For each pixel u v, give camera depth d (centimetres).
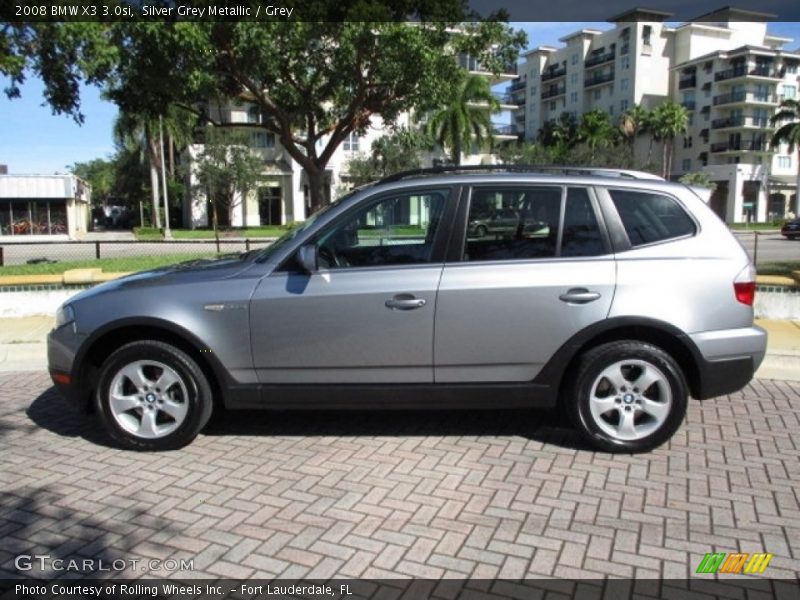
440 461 461
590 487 418
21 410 585
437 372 460
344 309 453
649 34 7381
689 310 448
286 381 468
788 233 3512
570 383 466
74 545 353
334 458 468
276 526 372
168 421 486
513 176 470
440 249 460
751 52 6556
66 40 1032
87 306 476
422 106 1315
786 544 350
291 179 5200
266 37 1084
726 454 470
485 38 1278
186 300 464
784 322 875
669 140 6956
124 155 6144
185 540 358
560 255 457
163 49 1053
